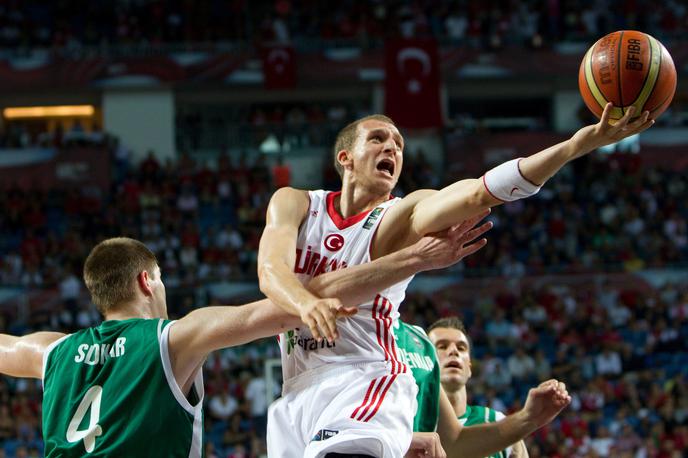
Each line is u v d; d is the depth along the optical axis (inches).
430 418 294.4
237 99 1833.2
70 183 1633.9
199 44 1755.7
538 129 1803.6
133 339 237.6
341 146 280.5
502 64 1775.3
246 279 1346.0
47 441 236.8
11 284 1275.8
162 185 1605.6
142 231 1505.9
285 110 1867.6
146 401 231.8
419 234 252.5
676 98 1865.2
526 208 1573.6
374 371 256.1
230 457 960.9
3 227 1521.9
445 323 407.8
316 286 237.6
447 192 247.9
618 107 235.6
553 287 1336.1
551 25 1835.6
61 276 1357.0
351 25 1809.8
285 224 264.2
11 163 1633.9
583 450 1001.5
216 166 1747.0
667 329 1261.1
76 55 1734.7
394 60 1665.8
